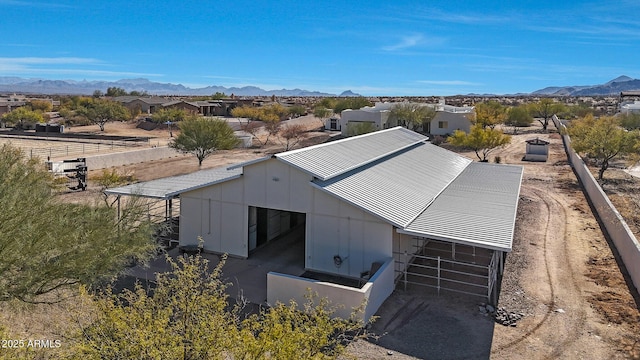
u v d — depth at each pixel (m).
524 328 12.10
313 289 12.72
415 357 10.73
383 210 15.47
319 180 16.19
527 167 39.31
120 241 10.41
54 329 9.52
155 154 45.16
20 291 8.70
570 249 18.33
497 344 11.31
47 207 9.56
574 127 48.19
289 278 13.07
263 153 49.81
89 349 6.21
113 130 75.44
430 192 19.89
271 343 6.29
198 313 6.83
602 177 33.12
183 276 7.61
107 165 39.72
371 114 58.66
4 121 74.38
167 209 22.36
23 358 7.10
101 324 6.53
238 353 6.32
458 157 29.66
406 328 12.11
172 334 6.52
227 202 17.61
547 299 13.78
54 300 11.16
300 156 17.33
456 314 12.93
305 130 69.75
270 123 68.56
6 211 8.50
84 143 56.03
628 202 26.14
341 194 15.66
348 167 18.20
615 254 17.67
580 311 13.01
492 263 13.97
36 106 100.06
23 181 10.16
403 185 19.38
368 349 11.05
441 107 62.53
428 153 27.69
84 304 7.58
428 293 14.37
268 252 18.30
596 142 32.56
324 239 15.97
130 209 11.50
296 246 19.09
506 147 51.44
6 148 11.11
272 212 19.89
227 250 17.78
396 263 15.55
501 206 18.27
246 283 15.18
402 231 14.78
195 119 41.59
